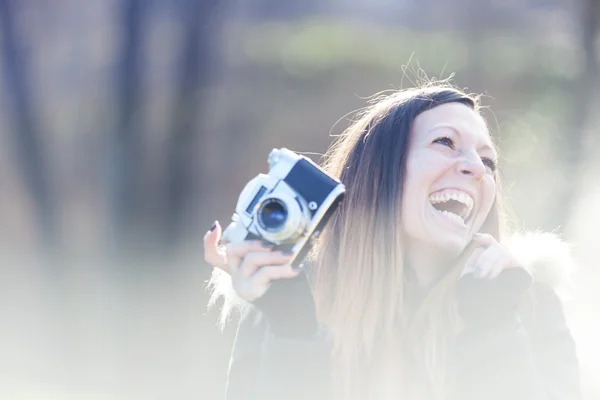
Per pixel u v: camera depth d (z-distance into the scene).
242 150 24.89
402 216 3.45
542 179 18.83
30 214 25.61
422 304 3.44
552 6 28.69
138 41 21.48
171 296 19.83
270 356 3.06
